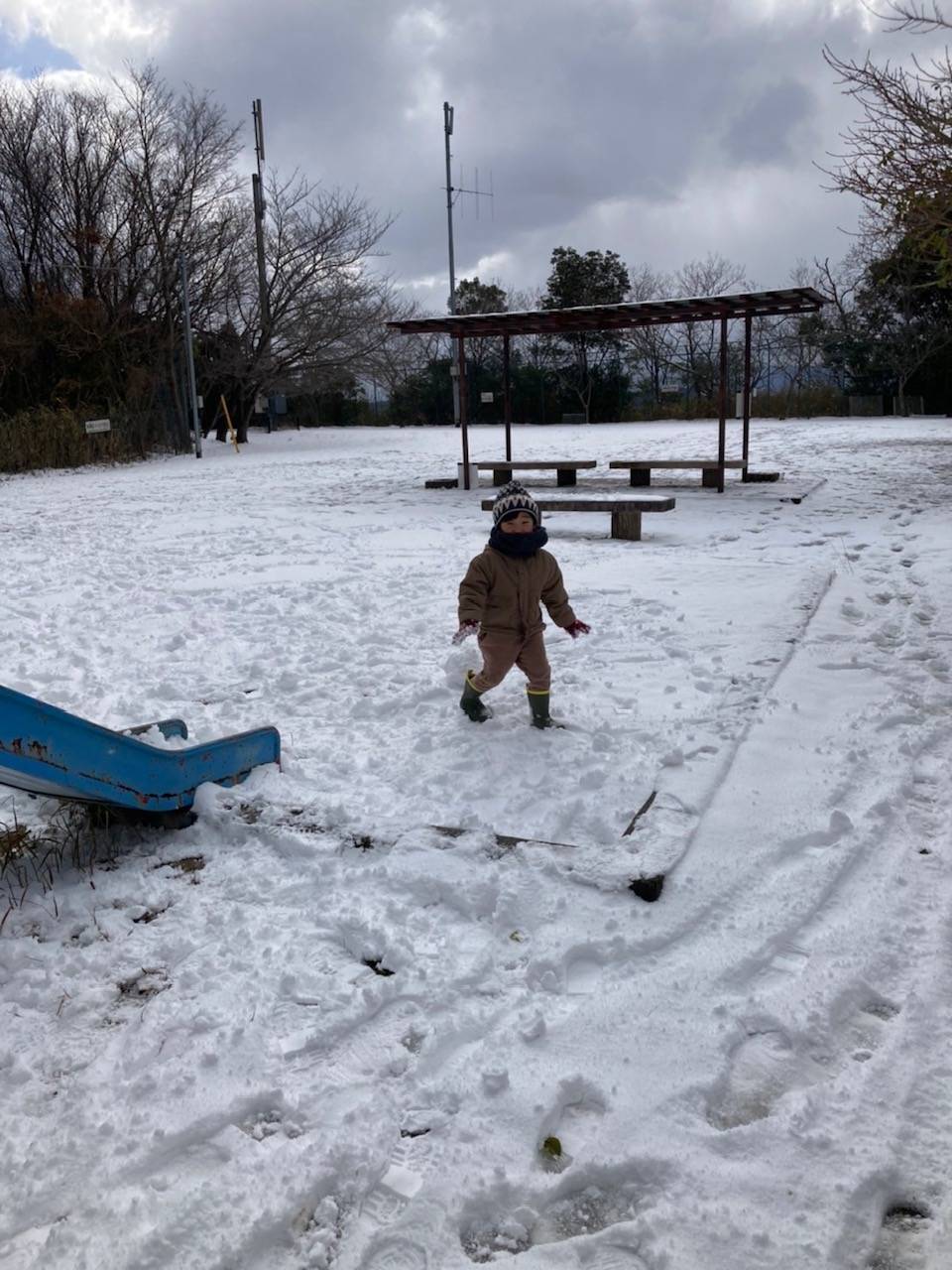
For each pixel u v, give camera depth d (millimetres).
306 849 4098
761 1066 2887
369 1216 2434
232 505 15406
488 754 4887
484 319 14961
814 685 5762
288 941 3504
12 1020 3168
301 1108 2746
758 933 3461
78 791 3873
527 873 3801
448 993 3188
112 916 3732
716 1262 2244
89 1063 2955
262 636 7336
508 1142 2605
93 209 30562
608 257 47531
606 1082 2791
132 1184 2520
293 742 5242
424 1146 2613
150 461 26297
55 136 30719
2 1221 2410
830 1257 2250
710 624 6969
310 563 10156
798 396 39688
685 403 43344
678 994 3156
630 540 10828
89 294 30031
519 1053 2914
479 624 5141
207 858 4148
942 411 38125
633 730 5109
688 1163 2504
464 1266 2277
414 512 13750
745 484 15344
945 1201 2398
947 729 5133
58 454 24344
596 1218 2416
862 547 9727
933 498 13023
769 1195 2408
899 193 10688
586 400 43188
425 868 3867
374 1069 2895
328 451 27422
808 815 4262
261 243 31109
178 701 6016
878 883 3785
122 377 28469
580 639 6789
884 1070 2809
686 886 3719
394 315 33594
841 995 3135
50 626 7918
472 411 44938
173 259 30016
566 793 4469
